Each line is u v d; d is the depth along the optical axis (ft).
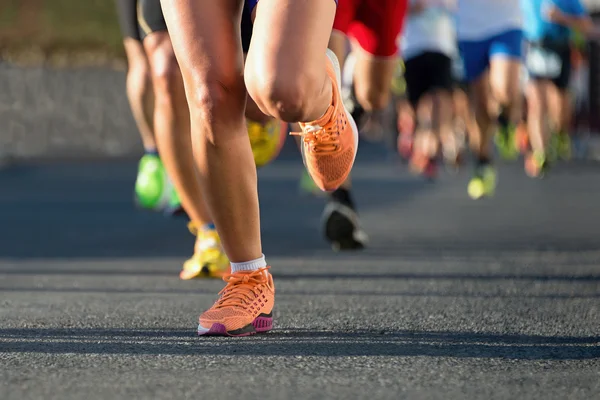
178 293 36.63
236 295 26.76
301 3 22.49
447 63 91.35
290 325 28.50
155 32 36.96
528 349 24.48
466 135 129.29
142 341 25.71
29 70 159.12
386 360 22.98
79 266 46.70
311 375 21.33
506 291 36.35
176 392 19.77
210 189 25.35
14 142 158.20
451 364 22.54
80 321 29.55
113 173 123.13
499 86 77.41
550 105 108.17
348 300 34.06
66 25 163.84
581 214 73.05
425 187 99.81
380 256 49.19
